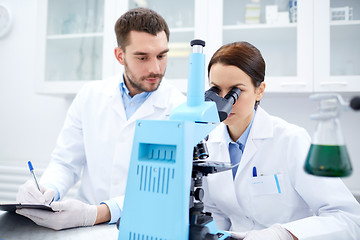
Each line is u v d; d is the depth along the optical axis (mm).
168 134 573
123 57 1359
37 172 2248
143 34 1216
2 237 762
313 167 504
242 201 1106
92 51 2148
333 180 907
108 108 1440
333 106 512
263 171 1086
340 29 1838
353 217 817
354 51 1829
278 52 1974
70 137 1456
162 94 1478
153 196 577
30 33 2600
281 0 1917
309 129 2135
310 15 1790
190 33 2021
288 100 2178
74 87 2088
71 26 2207
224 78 901
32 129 2561
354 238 775
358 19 1792
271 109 2199
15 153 2582
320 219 803
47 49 2172
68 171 1376
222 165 647
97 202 1410
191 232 569
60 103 2520
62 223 825
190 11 2020
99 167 1395
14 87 2611
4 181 2314
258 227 1117
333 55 1829
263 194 1057
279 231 739
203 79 626
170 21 2055
